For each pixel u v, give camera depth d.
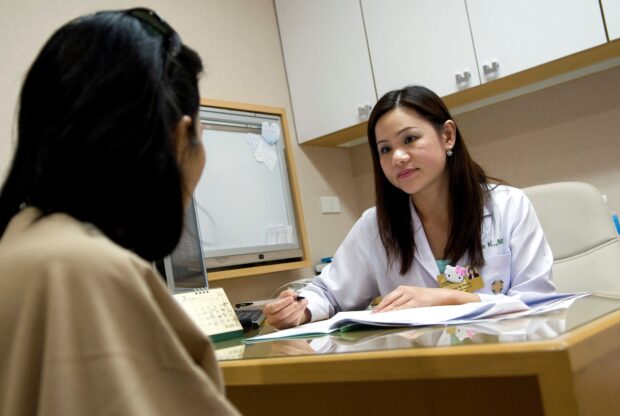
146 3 2.25
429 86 2.32
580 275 1.57
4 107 1.81
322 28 2.66
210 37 2.47
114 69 0.51
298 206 2.58
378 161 1.54
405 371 0.57
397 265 1.55
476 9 2.19
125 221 0.52
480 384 0.75
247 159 2.42
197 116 0.62
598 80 2.25
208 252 2.17
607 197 2.24
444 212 1.52
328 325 1.00
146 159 0.51
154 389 0.42
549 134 2.38
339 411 0.87
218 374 0.50
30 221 0.49
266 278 2.49
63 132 0.50
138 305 0.43
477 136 2.59
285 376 0.67
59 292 0.41
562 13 1.99
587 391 0.51
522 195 1.50
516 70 2.10
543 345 0.50
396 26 2.41
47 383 0.39
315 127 2.71
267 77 2.71
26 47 1.89
